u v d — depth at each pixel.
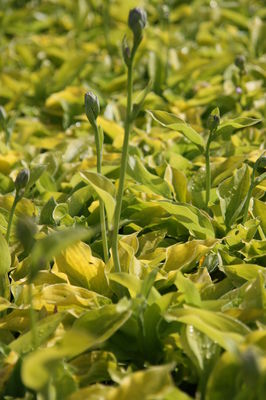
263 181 2.70
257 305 1.98
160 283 2.18
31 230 1.68
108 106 3.79
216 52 4.71
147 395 1.55
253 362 1.35
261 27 4.78
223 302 1.94
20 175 2.16
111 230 2.13
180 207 2.40
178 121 2.41
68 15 5.89
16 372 1.86
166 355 1.92
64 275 2.20
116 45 5.01
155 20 5.49
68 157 3.31
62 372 1.77
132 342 2.00
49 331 1.94
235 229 2.45
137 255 2.47
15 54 5.07
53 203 2.61
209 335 1.75
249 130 3.46
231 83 4.11
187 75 4.29
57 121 4.10
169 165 2.90
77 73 4.36
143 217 2.65
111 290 2.23
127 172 2.78
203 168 2.90
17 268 2.36
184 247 2.32
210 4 5.88
